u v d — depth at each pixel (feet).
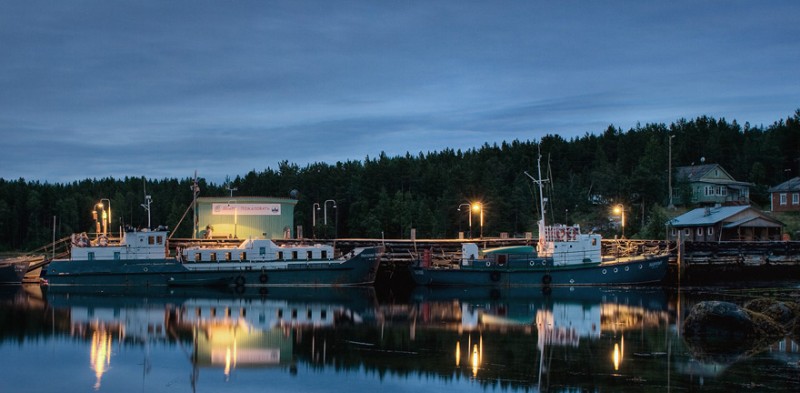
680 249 265.54
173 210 454.81
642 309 195.21
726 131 571.69
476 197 406.00
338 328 166.20
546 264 248.52
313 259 252.42
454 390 112.16
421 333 159.22
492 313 189.16
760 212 335.47
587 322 173.27
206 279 245.04
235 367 128.98
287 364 130.31
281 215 326.85
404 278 264.52
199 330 163.84
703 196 422.00
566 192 446.19
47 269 241.14
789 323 153.38
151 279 243.19
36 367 128.98
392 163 500.33
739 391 107.86
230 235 321.52
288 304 207.00
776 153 494.59
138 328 165.78
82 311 191.42
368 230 405.18
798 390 108.06
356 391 112.68
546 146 561.43
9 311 191.01
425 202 431.84
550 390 110.93
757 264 280.72
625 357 131.85
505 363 128.67
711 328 150.10
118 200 518.37
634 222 382.83
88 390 114.73
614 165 503.61
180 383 118.42
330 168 548.72
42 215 519.60
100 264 242.17
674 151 501.97
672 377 116.67
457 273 249.96
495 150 610.65
